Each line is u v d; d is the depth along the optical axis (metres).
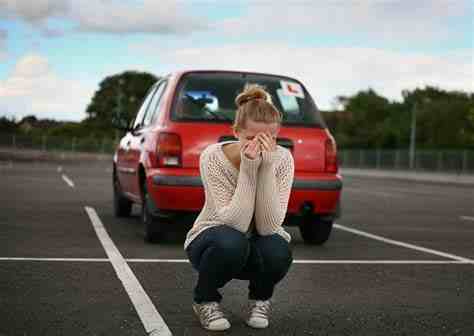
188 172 7.45
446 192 23.02
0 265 6.12
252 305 4.31
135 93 115.25
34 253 6.84
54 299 4.86
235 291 5.30
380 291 5.39
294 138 7.71
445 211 13.66
